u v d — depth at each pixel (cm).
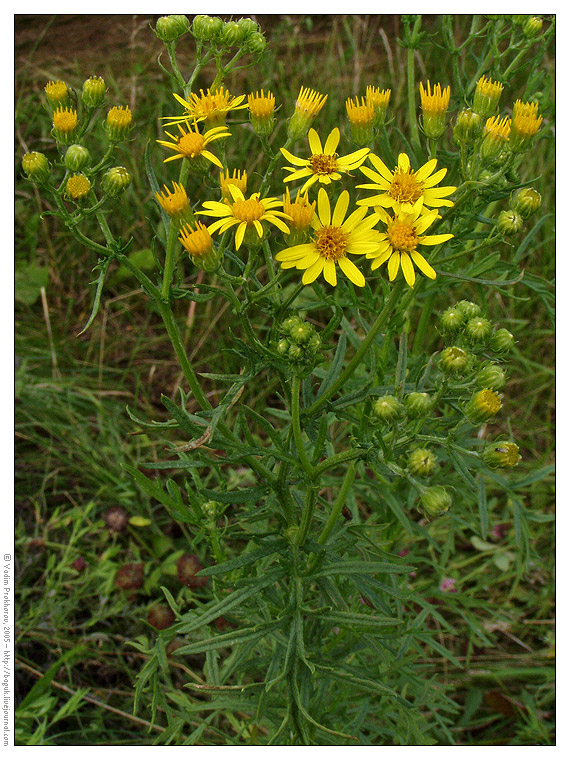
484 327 15
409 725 19
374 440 15
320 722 21
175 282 15
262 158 34
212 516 19
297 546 16
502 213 15
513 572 30
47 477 30
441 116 16
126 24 40
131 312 36
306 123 15
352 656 22
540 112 23
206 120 15
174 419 15
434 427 16
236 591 16
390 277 14
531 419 34
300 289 14
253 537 16
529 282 23
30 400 32
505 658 29
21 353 33
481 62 21
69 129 15
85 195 14
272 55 37
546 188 34
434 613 24
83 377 33
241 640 15
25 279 35
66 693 26
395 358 20
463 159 15
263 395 32
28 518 30
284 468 16
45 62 39
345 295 20
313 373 19
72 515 29
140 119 36
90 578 27
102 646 27
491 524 29
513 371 35
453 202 15
